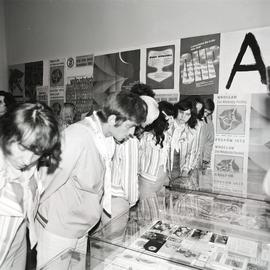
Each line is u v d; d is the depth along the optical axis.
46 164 1.00
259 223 1.20
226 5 1.65
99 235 1.05
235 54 1.64
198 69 1.77
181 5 1.80
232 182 1.68
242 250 0.97
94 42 2.21
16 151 0.83
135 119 1.09
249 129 1.64
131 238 1.04
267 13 1.54
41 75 2.56
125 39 2.05
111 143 1.20
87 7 2.22
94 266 0.88
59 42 2.42
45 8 2.47
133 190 1.41
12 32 2.74
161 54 1.89
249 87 1.62
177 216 1.25
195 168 1.81
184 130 1.83
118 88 2.11
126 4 2.02
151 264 0.89
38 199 1.08
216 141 1.74
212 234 1.09
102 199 1.22
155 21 1.91
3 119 0.84
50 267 0.88
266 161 1.60
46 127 0.82
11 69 2.79
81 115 2.33
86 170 1.07
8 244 0.96
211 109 1.74
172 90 1.87
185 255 0.93
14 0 2.67
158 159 1.81
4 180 0.90
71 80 2.37
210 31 1.72
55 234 1.11
